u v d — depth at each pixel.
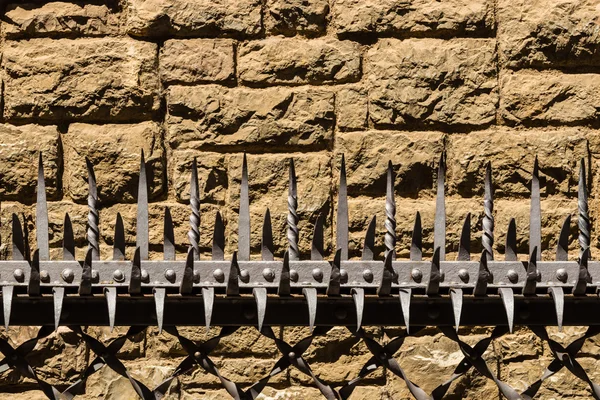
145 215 2.46
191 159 3.45
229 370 3.41
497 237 3.46
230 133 3.47
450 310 2.42
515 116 3.49
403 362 3.42
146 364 3.40
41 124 3.47
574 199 3.48
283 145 3.47
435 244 2.51
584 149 3.48
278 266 2.40
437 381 3.41
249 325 2.41
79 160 3.45
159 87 3.49
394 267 2.40
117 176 3.44
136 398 3.39
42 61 3.47
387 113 3.48
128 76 3.47
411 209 3.44
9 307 2.32
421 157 3.46
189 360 2.43
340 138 3.48
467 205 3.45
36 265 2.31
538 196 2.51
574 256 3.46
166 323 2.40
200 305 2.40
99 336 3.40
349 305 2.42
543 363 3.43
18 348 2.41
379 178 3.46
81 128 3.47
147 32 3.49
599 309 2.43
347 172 3.46
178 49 3.49
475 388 3.42
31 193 3.44
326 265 2.40
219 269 2.39
